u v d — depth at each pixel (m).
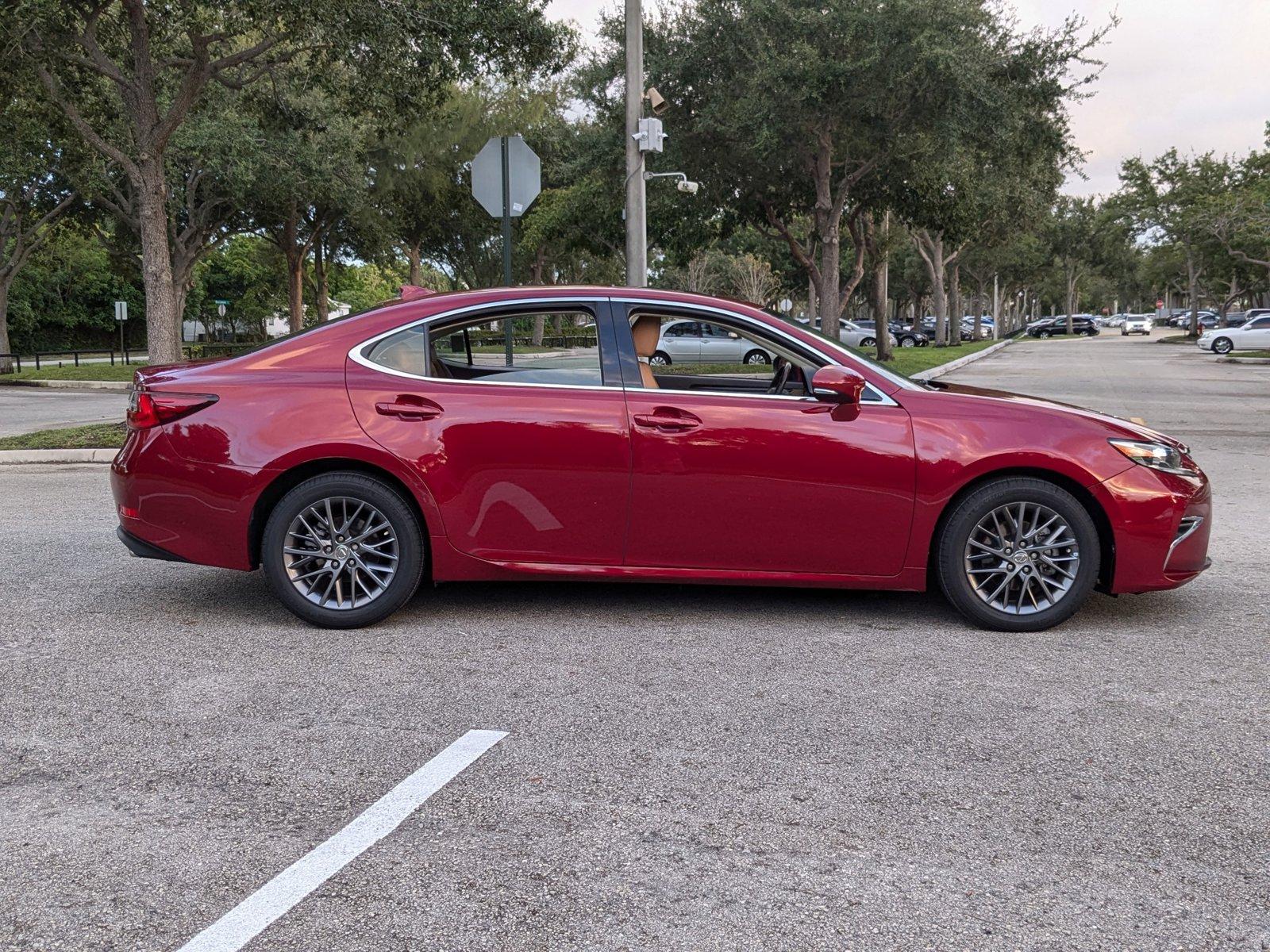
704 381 5.18
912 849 2.88
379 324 5.14
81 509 8.44
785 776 3.36
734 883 2.70
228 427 4.96
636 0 15.32
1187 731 3.74
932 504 4.87
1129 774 3.37
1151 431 5.16
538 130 40.84
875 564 4.95
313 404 4.97
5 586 5.88
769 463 4.86
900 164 25.64
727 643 4.81
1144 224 57.44
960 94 21.03
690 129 24.20
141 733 3.72
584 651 4.68
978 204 27.91
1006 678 4.32
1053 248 72.12
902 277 66.94
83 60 14.34
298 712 3.93
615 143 26.48
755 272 53.28
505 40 14.78
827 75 20.61
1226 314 65.12
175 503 5.00
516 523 4.96
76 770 3.40
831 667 4.46
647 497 4.91
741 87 22.70
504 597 5.62
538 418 4.92
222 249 62.25
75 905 2.59
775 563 4.96
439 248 52.31
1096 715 3.90
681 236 27.81
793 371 5.18
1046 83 22.42
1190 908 2.58
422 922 2.52
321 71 16.20
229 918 2.53
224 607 5.45
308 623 5.12
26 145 24.91
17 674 4.35
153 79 14.45
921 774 3.37
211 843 2.91
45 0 12.47
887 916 2.54
